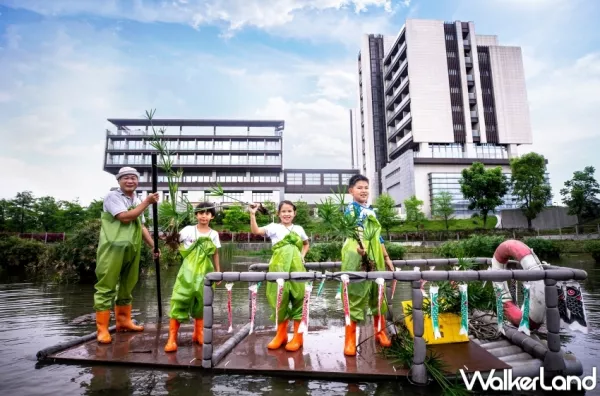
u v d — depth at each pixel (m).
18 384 2.80
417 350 2.77
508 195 40.66
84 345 3.68
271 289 3.56
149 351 3.46
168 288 8.19
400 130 44.22
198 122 51.38
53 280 9.76
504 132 41.38
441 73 40.81
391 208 30.08
